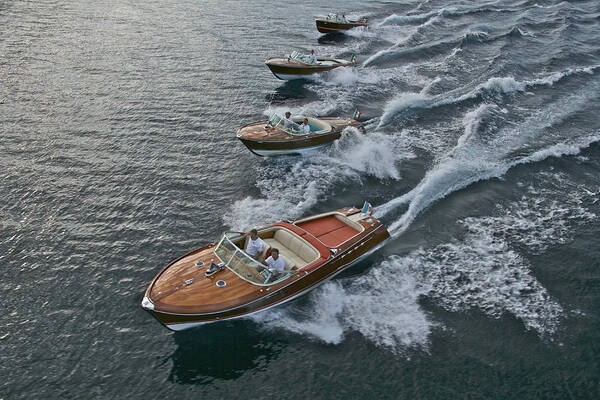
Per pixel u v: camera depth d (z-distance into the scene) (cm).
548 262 1914
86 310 1636
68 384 1379
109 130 2852
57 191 2277
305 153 2755
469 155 2681
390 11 6281
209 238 2012
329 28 5106
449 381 1414
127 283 1761
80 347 1498
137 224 2084
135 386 1383
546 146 2792
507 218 2188
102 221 2092
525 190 2403
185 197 2289
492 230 2102
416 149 2781
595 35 5016
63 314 1617
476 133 2894
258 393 1373
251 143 2589
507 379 1424
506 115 3166
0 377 1388
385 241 1956
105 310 1641
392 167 2598
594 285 1798
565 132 2969
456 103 3338
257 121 3097
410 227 2125
